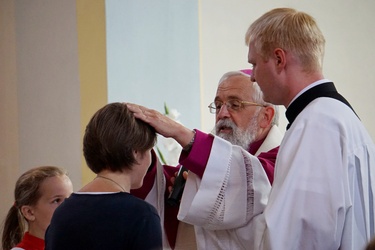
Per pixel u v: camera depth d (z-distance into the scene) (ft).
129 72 19.97
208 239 12.35
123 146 10.01
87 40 19.85
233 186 11.81
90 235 9.57
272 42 11.09
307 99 11.02
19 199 12.94
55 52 20.57
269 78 11.22
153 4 20.67
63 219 9.79
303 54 11.03
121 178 10.16
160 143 19.40
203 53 24.68
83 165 19.97
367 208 10.62
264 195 11.84
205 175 11.70
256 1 26.08
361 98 28.37
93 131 10.16
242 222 11.80
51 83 20.67
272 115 13.15
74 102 20.15
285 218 10.33
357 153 10.64
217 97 13.29
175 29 21.18
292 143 10.72
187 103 21.29
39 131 20.98
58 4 20.48
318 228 10.24
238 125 12.98
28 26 21.18
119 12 19.85
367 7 28.60
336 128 10.67
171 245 12.97
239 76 13.19
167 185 12.94
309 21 11.18
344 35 28.17
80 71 19.99
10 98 21.52
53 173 13.05
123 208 9.70
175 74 21.09
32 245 12.82
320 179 10.39
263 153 12.77
